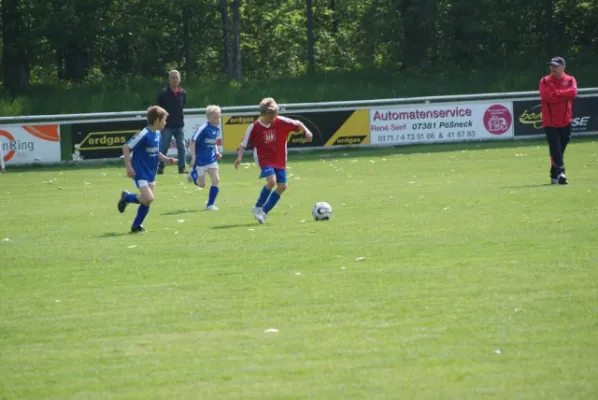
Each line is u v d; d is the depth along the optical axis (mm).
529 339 20922
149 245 36500
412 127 93125
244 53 171125
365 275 28719
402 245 34000
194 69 165250
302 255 32719
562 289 25703
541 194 49188
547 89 53719
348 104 98000
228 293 26906
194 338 22156
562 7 148375
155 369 19828
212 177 49562
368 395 17609
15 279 30422
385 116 92750
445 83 126812
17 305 26422
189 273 30281
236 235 38375
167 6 150500
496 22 143125
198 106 116000
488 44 148750
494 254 31359
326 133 91688
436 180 61062
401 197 51219
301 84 127438
